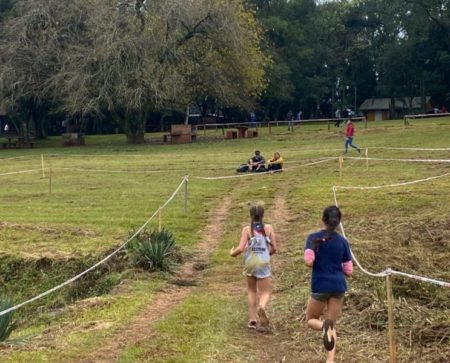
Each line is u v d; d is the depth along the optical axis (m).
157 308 10.55
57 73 43.41
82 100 40.53
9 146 47.12
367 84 82.25
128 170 28.20
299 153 31.08
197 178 24.86
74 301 13.21
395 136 36.75
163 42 41.44
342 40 80.94
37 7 44.09
